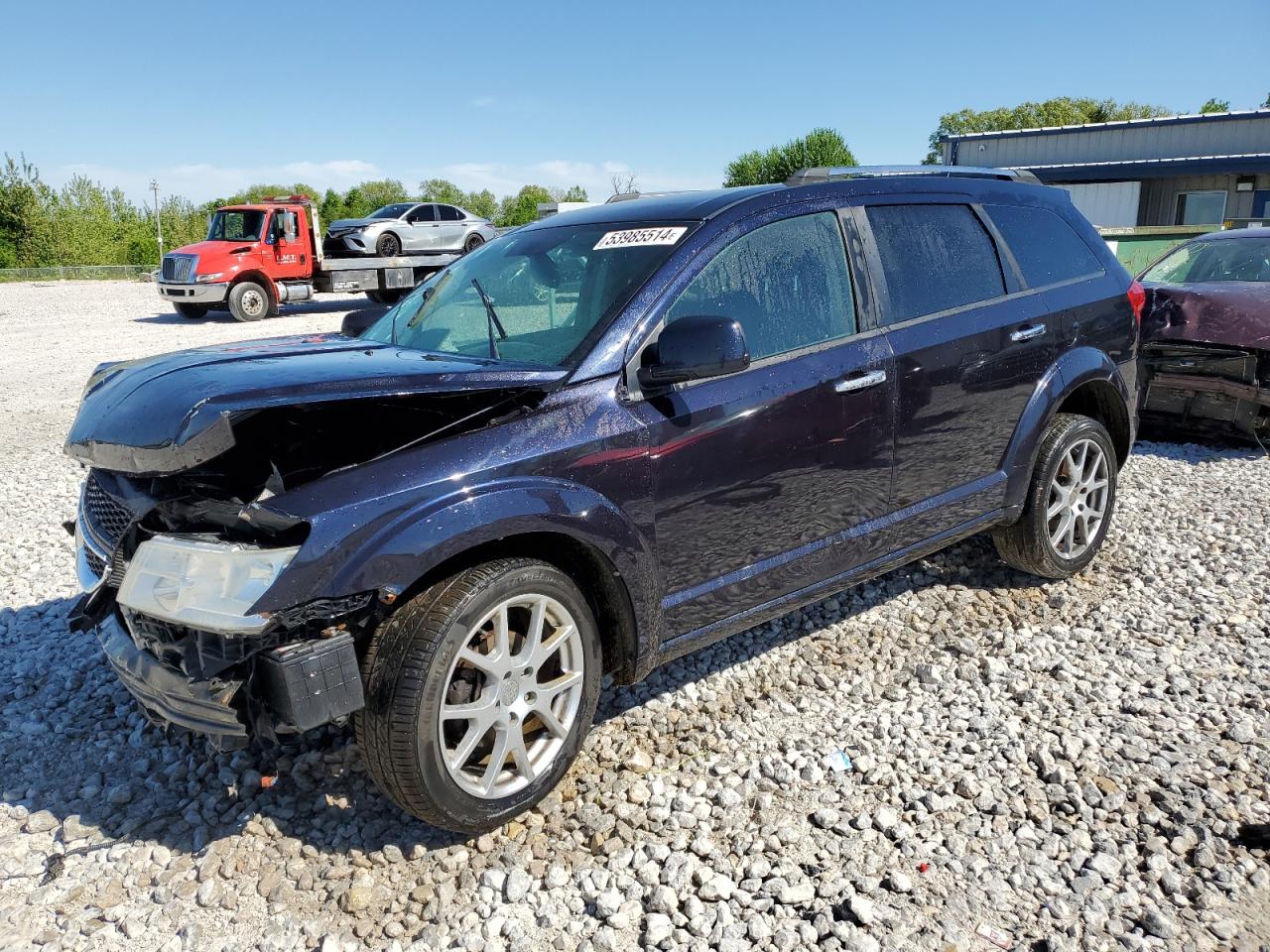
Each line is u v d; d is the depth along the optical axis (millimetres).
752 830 2957
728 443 3324
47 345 16375
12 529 6238
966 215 4293
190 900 2725
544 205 10172
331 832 3004
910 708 3654
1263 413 7062
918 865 2777
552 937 2555
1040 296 4426
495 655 2852
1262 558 4992
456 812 2805
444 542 2693
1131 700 3631
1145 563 4992
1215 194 27047
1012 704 3660
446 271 4320
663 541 3232
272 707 2613
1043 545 4543
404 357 3324
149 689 2803
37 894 2754
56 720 3754
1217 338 6973
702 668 4020
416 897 2688
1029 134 30109
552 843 2924
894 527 3904
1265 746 3301
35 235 49781
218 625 2518
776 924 2564
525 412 2973
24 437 9180
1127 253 14539
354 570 2586
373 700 2688
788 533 3580
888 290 3887
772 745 3436
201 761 3416
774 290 3572
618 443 3076
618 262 3477
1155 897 2623
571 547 3125
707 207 3635
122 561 2932
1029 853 2816
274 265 20875
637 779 3223
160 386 2904
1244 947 2432
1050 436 4469
